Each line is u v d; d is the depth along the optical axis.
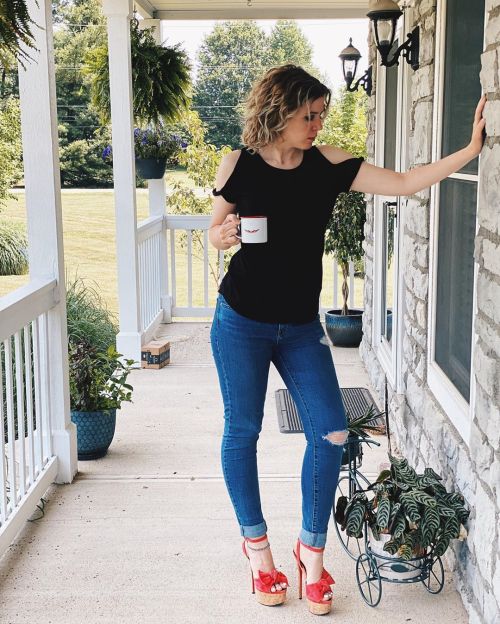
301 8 7.20
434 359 3.44
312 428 2.61
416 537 2.59
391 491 2.72
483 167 2.41
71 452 3.77
